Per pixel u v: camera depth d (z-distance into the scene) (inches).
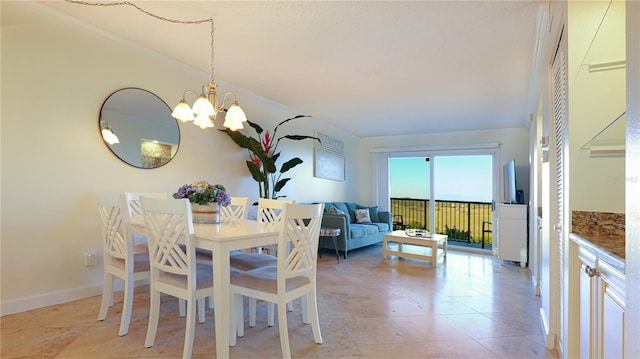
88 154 107.2
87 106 106.9
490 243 235.3
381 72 133.2
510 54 113.5
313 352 76.8
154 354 73.7
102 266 110.8
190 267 71.7
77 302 102.7
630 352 29.0
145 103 121.7
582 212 61.4
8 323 87.2
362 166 282.7
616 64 59.8
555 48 78.7
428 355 76.2
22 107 94.0
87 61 106.7
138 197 113.9
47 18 97.5
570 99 62.6
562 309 72.1
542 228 103.2
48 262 99.0
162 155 127.6
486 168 238.4
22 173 94.0
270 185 181.5
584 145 61.5
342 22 95.3
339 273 152.6
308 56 119.8
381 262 177.0
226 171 156.2
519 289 129.5
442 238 176.1
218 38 108.4
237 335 84.4
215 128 150.2
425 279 143.3
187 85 135.9
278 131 187.6
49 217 99.0
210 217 96.0
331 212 199.8
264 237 78.7
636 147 27.7
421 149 258.7
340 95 165.5
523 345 81.9
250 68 132.9
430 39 104.2
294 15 92.4
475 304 111.3
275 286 75.2
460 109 186.5
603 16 60.7
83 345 77.0
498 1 82.8
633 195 28.6
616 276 40.0
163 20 98.8
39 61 96.9
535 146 141.5
